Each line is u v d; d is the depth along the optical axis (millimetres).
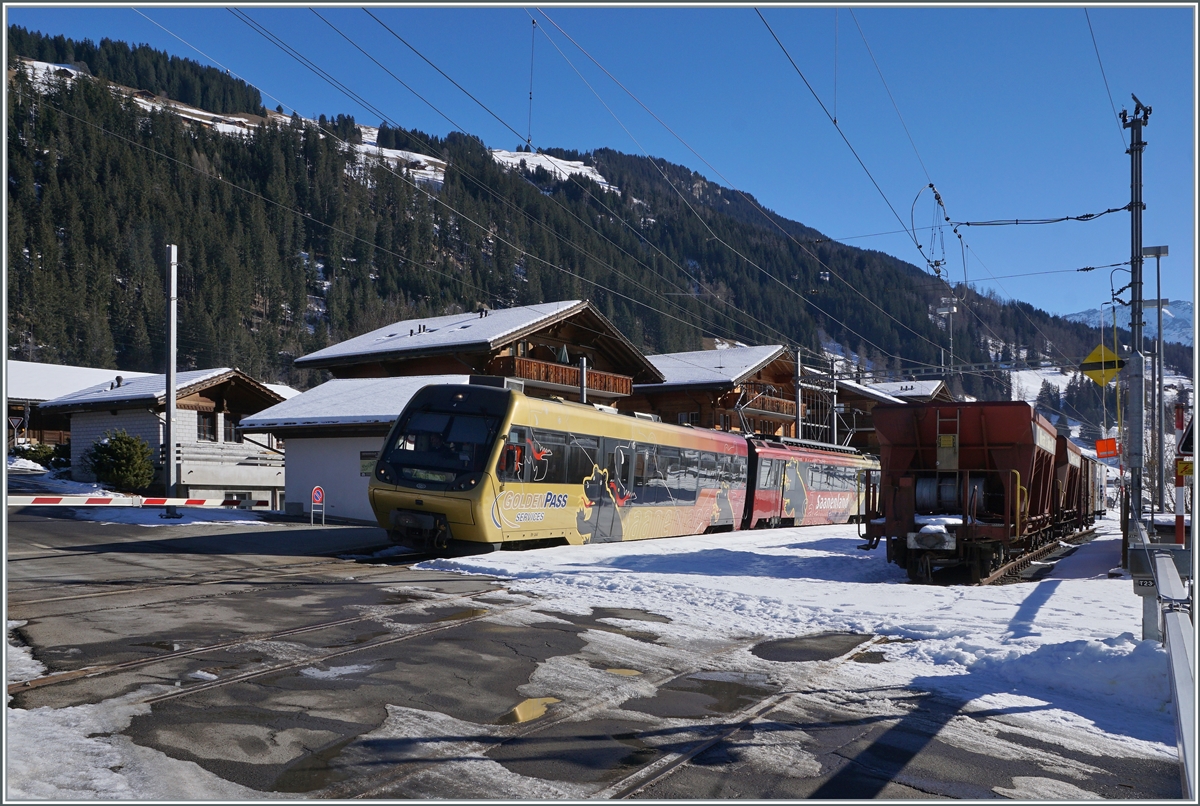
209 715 6402
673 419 49938
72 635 8859
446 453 17531
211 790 5051
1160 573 8359
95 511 25859
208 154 179750
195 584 12617
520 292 157250
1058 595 12812
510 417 17594
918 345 115938
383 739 6051
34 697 6652
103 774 5188
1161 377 33375
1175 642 5934
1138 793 5582
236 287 129750
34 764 5273
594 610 11422
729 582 14062
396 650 8695
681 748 6125
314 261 171375
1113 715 7246
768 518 30109
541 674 7992
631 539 21938
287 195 176750
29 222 118938
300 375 125688
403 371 39562
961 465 17109
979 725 6871
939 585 14453
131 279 123875
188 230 140125
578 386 41969
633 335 133250
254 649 8508
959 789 5543
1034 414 16719
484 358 38375
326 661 8148
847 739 6445
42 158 141250
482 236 184750
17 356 91875
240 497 35625
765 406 52375
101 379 51938
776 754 6074
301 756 5672
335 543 19438
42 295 98875
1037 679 8094
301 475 29219
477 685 7531
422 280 167750
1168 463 42875
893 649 9500
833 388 47656
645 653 9062
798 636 10195
